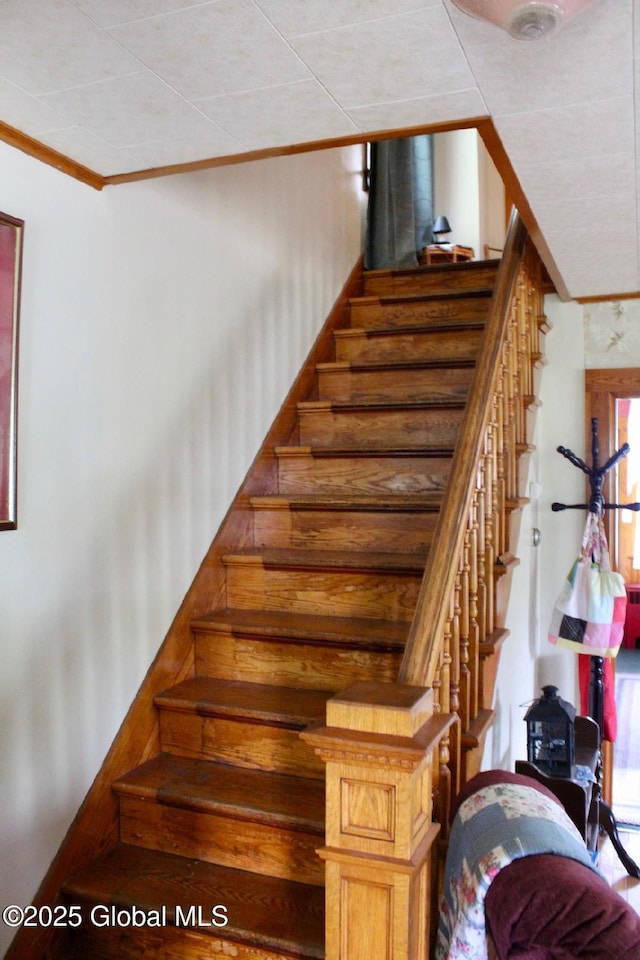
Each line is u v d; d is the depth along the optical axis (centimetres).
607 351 348
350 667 225
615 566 350
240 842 194
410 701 142
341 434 315
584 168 189
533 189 203
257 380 294
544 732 249
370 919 139
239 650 240
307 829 183
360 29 126
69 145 179
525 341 291
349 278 388
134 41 130
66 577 195
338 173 376
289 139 173
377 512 264
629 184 199
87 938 187
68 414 195
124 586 216
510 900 111
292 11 121
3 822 176
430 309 359
